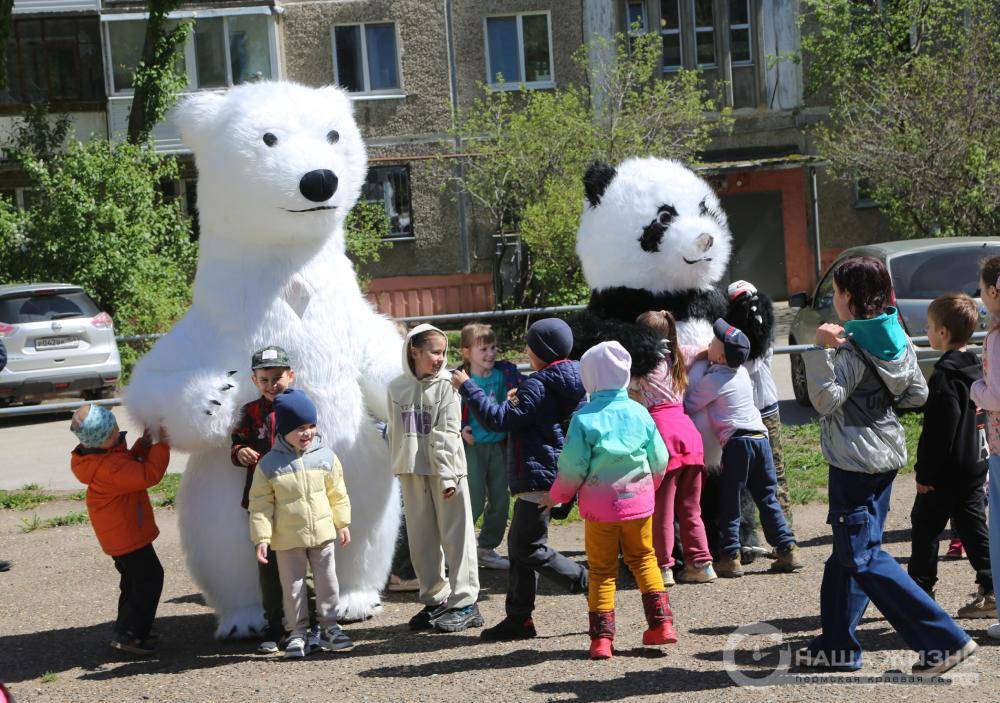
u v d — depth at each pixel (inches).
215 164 228.1
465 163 895.7
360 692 188.7
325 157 226.8
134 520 218.5
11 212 748.0
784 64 941.8
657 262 266.2
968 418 208.7
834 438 184.1
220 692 194.1
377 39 943.7
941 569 251.0
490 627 224.5
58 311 592.1
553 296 733.9
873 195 732.7
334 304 232.1
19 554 311.1
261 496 209.8
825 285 494.0
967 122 664.4
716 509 267.7
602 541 199.8
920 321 426.6
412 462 221.3
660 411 245.6
